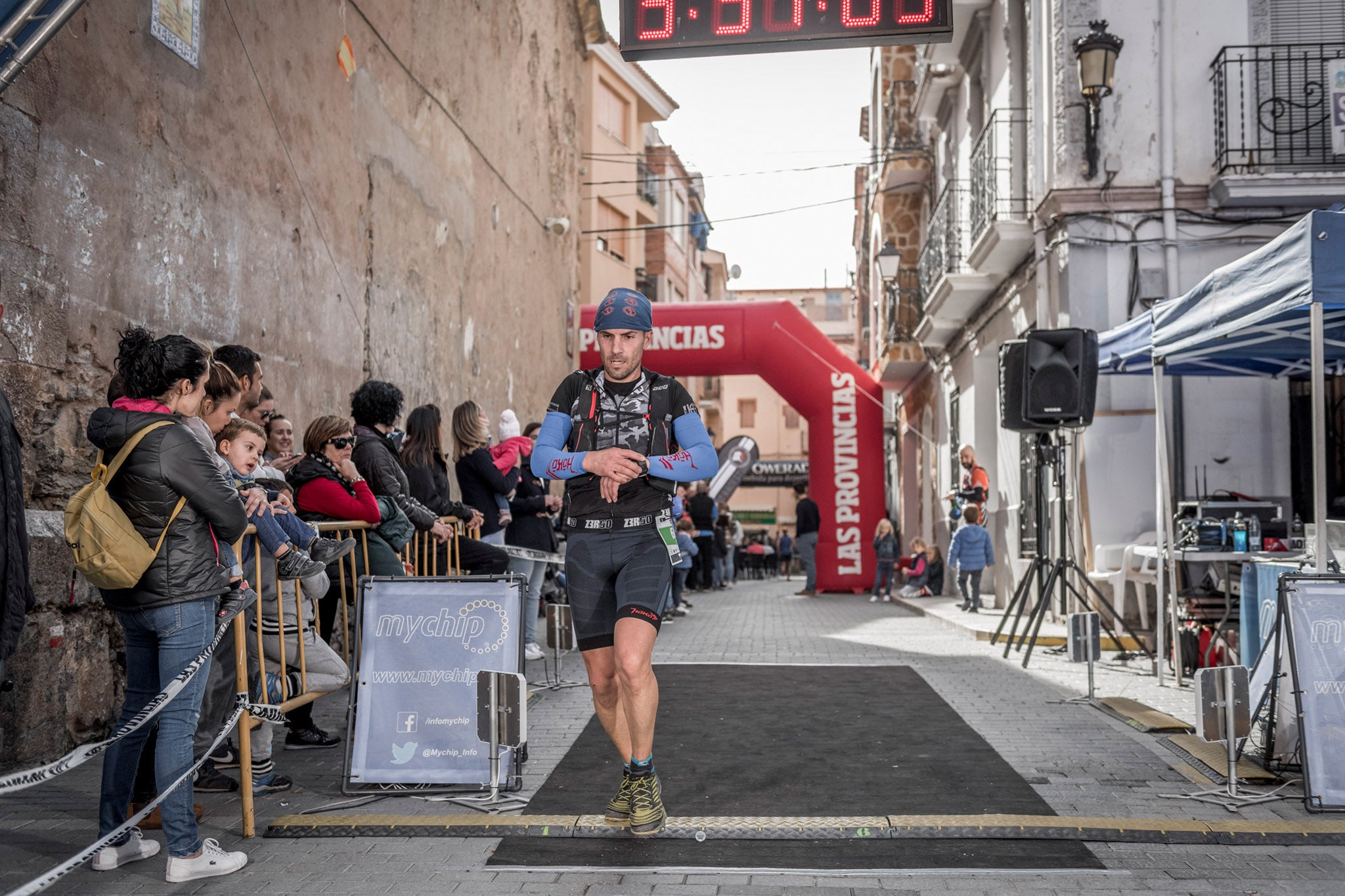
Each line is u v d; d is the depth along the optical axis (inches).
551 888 131.0
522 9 612.4
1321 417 205.2
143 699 139.9
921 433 841.5
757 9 299.9
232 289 279.0
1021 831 150.9
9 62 165.2
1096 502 400.8
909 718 239.9
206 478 134.0
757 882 133.2
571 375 157.1
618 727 155.5
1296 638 169.6
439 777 170.4
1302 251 206.8
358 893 129.6
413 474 273.3
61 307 207.0
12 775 103.2
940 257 633.6
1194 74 406.9
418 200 431.8
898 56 800.9
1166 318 284.8
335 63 349.1
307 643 182.1
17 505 133.8
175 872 133.8
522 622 174.2
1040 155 440.8
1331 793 162.7
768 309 701.9
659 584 147.0
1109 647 361.4
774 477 1937.7
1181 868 138.3
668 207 1395.2
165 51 246.7
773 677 302.8
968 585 508.1
